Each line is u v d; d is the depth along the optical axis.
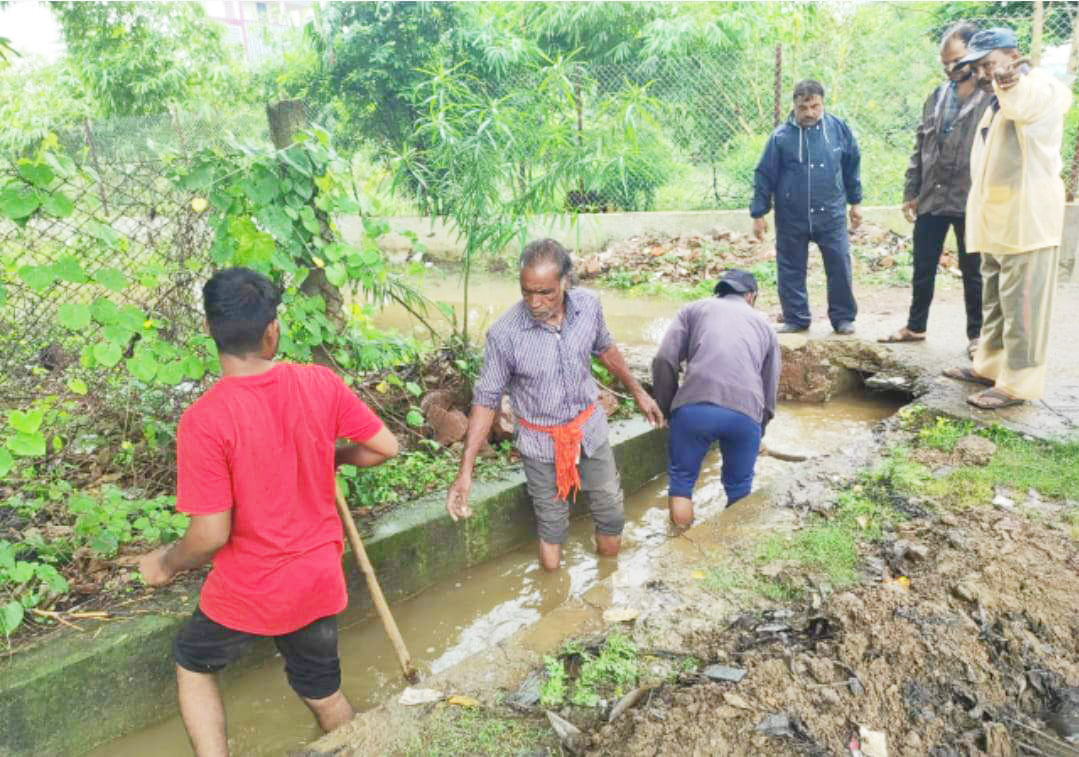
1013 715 2.25
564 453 3.24
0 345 3.08
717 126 9.27
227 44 13.19
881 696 2.27
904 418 4.20
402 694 2.32
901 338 5.38
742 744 2.08
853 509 3.29
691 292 7.57
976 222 4.01
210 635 2.19
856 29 9.51
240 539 2.06
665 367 3.74
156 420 3.49
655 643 2.50
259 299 1.98
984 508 3.23
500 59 9.07
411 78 9.57
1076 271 6.84
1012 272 3.90
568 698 2.28
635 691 2.26
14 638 2.55
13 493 3.28
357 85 9.95
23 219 2.61
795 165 5.33
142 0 11.26
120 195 2.95
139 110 11.26
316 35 9.92
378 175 7.39
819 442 4.76
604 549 3.66
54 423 3.27
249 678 2.92
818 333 5.70
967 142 4.60
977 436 3.84
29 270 2.66
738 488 3.73
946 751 2.12
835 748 2.09
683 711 2.18
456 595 3.44
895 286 7.08
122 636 2.56
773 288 7.37
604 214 9.22
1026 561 2.84
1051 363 4.84
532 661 2.46
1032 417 4.02
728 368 3.50
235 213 3.06
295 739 2.66
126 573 2.90
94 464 3.49
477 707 2.26
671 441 3.67
